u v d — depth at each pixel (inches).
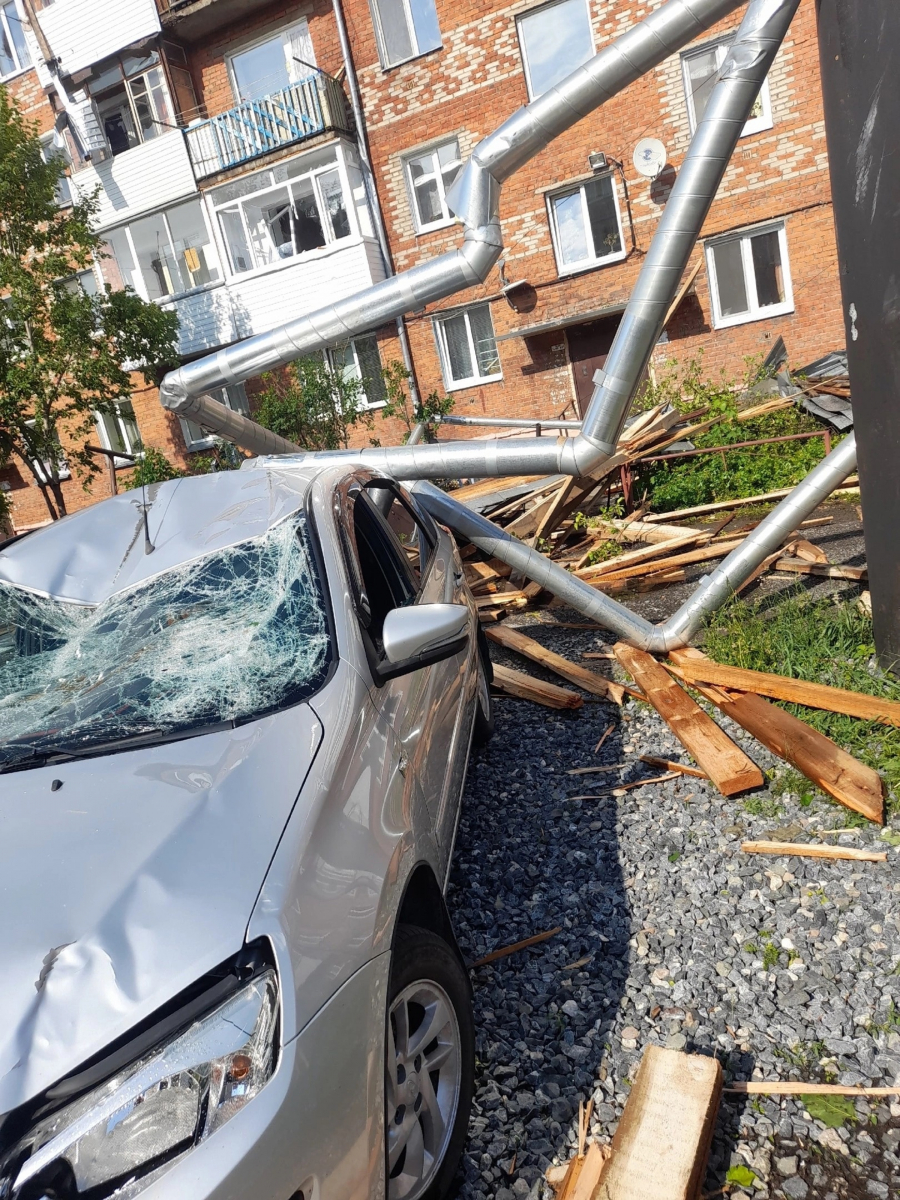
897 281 130.1
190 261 709.9
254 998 53.8
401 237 631.8
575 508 340.5
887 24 121.4
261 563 98.1
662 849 125.2
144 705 82.0
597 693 185.6
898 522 144.6
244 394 709.3
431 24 580.4
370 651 89.0
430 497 200.4
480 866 129.0
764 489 349.4
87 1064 49.5
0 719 85.4
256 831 62.8
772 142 530.0
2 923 57.2
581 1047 90.7
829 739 139.2
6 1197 45.6
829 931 102.2
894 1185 71.2
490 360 638.5
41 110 739.4
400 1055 67.2
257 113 627.2
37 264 566.6
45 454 600.4
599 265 582.9
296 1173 51.8
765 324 557.0
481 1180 76.9
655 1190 67.8
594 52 551.2
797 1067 84.3
